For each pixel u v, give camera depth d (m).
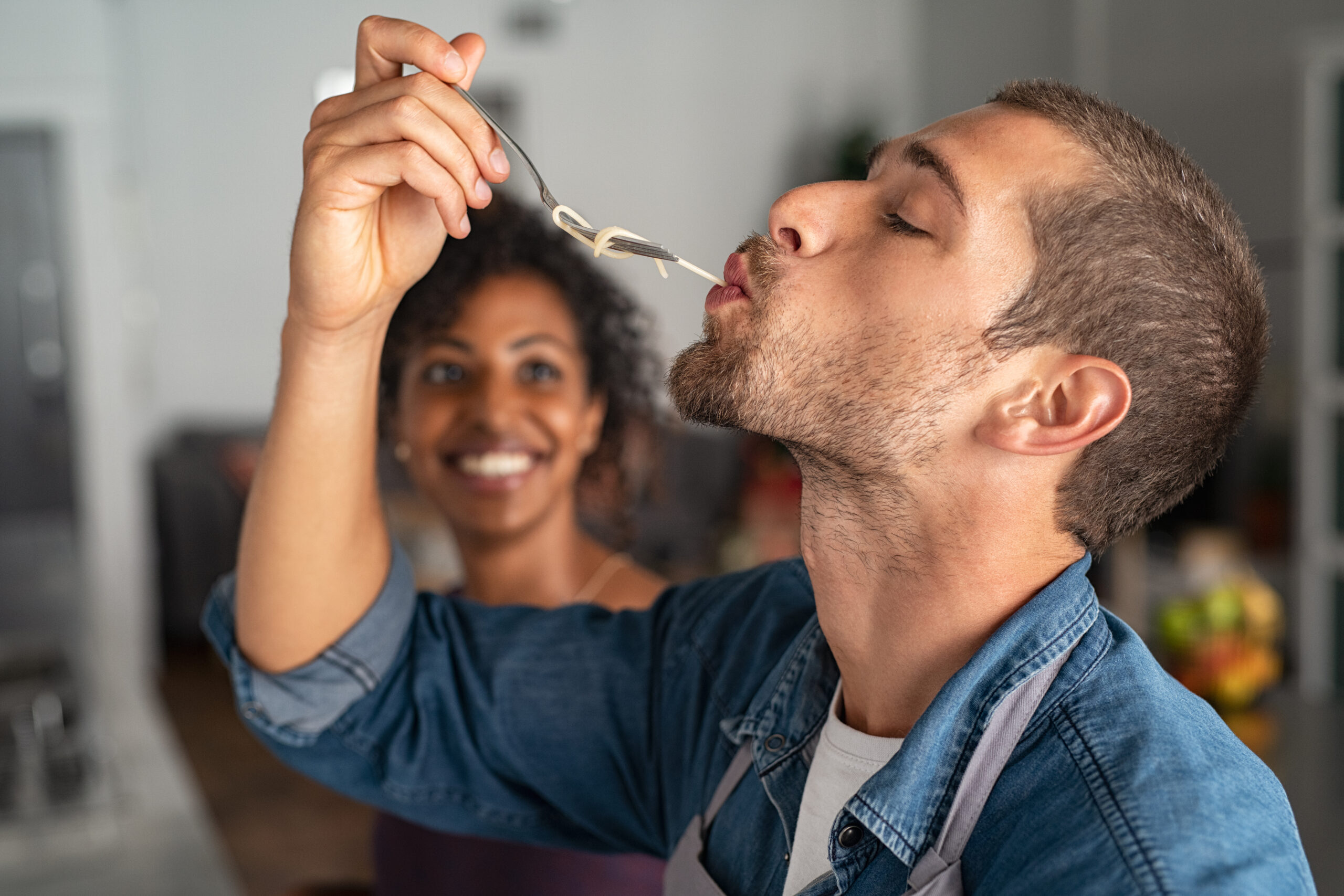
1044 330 0.72
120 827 1.97
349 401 0.91
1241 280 0.78
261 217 6.48
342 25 6.49
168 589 5.15
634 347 1.53
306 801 3.56
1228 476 4.20
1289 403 4.05
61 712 2.41
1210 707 0.70
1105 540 0.78
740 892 0.82
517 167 6.93
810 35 7.51
